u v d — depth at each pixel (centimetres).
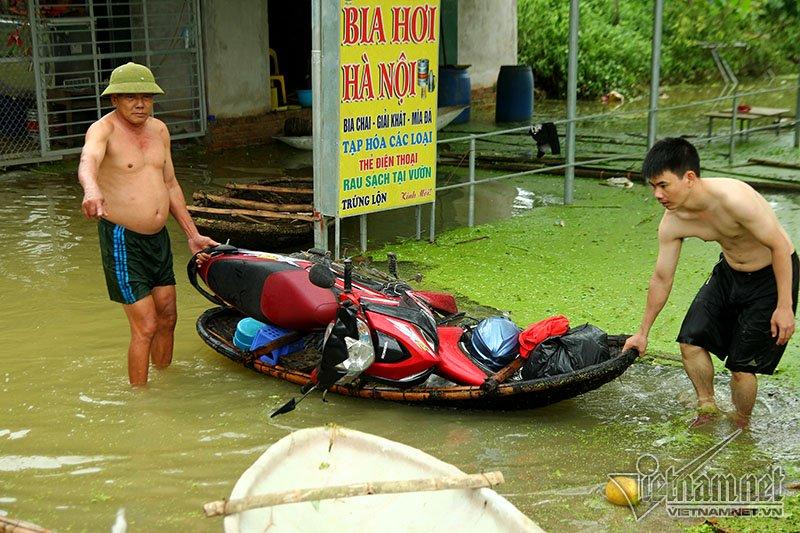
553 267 826
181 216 612
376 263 836
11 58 1167
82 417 545
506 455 506
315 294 560
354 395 563
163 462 496
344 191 799
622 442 521
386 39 795
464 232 944
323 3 760
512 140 1491
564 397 537
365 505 405
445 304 643
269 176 1190
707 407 545
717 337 535
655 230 946
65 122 1290
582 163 1065
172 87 1352
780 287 495
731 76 2295
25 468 488
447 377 548
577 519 443
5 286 760
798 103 1310
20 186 1102
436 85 848
